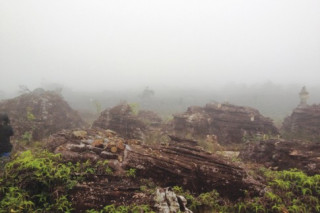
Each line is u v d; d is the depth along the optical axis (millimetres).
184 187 6527
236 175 6637
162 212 4859
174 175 6656
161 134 18266
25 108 17250
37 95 19812
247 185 6359
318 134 17312
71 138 7910
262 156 10383
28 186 5000
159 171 6727
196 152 7723
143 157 7008
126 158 7023
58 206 4758
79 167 6230
